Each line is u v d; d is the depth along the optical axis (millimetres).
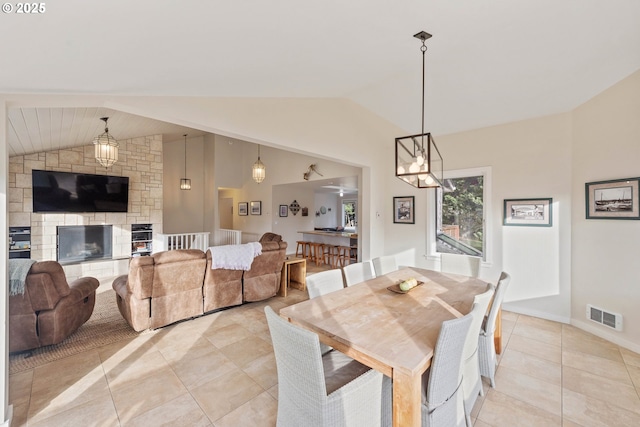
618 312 2914
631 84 2760
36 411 1930
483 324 2332
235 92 2768
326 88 3238
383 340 1507
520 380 2314
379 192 5297
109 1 832
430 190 4762
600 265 3088
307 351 1230
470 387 1797
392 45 2201
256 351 2748
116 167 5918
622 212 2863
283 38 1595
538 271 3670
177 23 1129
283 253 4273
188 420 1858
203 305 3500
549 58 2643
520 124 3820
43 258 5094
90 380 2277
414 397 1288
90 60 1331
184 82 2111
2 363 1742
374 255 5141
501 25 2145
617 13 2027
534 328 3320
